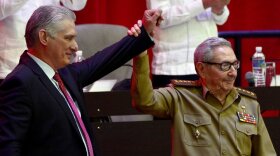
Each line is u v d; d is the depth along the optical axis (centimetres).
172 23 1360
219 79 1059
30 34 901
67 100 919
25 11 1301
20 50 1292
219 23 1417
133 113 1327
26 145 880
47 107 883
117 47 1004
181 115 1070
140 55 1031
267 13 1942
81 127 917
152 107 1058
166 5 1370
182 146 1053
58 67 920
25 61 905
